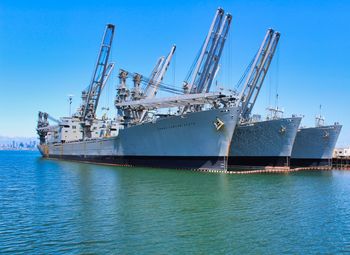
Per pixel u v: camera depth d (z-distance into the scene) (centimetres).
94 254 1451
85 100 8006
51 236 1680
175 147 5131
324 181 4212
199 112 4703
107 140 6694
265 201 2645
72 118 9188
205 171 4788
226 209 2311
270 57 6312
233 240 1653
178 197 2731
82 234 1712
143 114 6025
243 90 5769
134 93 6019
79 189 3186
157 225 1884
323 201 2717
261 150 5828
